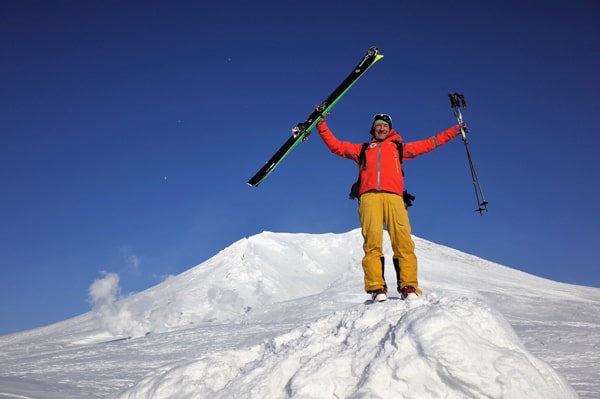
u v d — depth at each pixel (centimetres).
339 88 517
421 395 312
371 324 377
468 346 317
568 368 982
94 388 977
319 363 351
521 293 4666
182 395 385
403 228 451
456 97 508
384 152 473
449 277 5231
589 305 3584
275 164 523
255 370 378
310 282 5666
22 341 3850
